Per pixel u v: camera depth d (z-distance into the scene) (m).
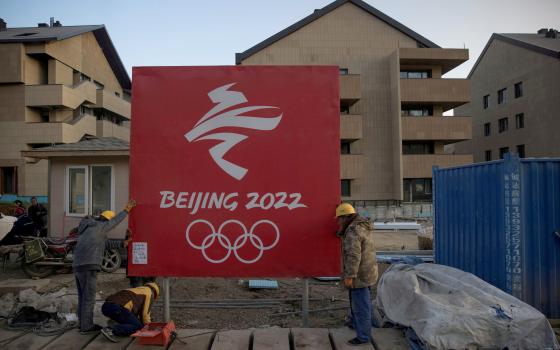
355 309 4.83
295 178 5.37
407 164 25.83
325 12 26.47
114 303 5.07
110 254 9.66
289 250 5.32
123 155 10.68
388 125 26.88
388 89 27.02
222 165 5.39
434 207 8.45
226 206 5.37
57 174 11.06
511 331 4.51
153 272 5.35
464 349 4.43
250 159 5.39
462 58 26.17
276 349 4.68
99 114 30.73
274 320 6.23
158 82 5.48
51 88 24.67
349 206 4.97
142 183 5.42
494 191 6.10
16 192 24.97
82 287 5.28
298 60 26.41
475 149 37.22
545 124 28.58
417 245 14.39
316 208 5.34
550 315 5.69
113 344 4.86
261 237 5.34
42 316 5.80
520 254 5.66
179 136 5.43
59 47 26.23
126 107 33.59
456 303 4.88
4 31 29.66
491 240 6.16
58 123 24.48
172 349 4.74
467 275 5.54
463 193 7.11
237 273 5.32
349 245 4.69
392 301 5.52
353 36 26.84
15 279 8.57
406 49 25.92
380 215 24.92
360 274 4.76
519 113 31.19
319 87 5.42
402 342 4.91
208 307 6.83
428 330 4.49
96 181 10.95
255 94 5.43
